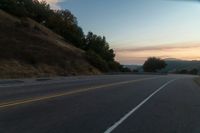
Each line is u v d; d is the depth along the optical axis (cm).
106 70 9288
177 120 1408
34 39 7600
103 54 11881
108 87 3381
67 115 1447
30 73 5697
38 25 9919
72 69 7469
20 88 2945
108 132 1103
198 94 2881
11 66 5578
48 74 6184
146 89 3297
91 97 2280
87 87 3250
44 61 6794
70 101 1986
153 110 1712
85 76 6438
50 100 2000
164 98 2405
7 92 2506
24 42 7081
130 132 1119
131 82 4578
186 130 1188
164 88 3547
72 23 12169
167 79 6294
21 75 5350
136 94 2666
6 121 1255
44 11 11750
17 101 1878
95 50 11781
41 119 1319
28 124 1205
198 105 2008
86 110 1627
